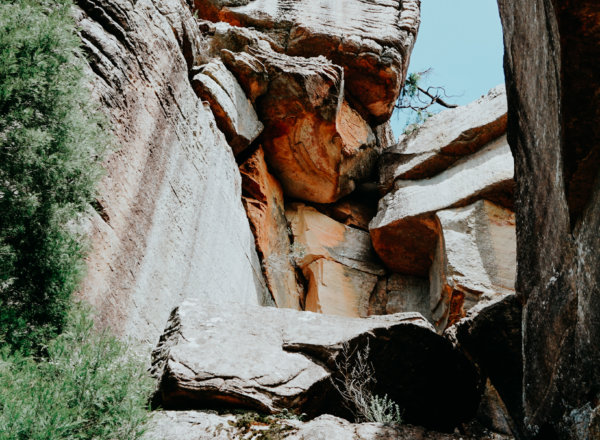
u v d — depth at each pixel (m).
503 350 4.62
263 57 10.37
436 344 4.84
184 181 7.33
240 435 3.57
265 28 12.92
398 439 3.55
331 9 13.19
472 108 11.74
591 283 2.97
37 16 3.90
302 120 10.72
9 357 2.86
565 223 3.35
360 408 4.18
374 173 12.67
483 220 10.30
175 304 6.43
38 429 2.46
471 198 10.56
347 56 12.59
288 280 11.06
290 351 4.45
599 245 2.91
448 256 9.92
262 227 10.48
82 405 2.84
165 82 7.24
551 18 3.23
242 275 9.01
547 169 3.63
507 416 4.86
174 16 8.02
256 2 13.29
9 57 3.57
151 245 6.11
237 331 4.49
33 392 2.67
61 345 3.06
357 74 12.76
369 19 13.17
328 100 10.68
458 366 4.99
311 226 11.96
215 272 7.85
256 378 4.04
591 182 3.10
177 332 4.41
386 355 4.66
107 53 5.97
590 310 2.97
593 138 3.02
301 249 11.59
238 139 9.81
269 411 3.86
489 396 5.48
